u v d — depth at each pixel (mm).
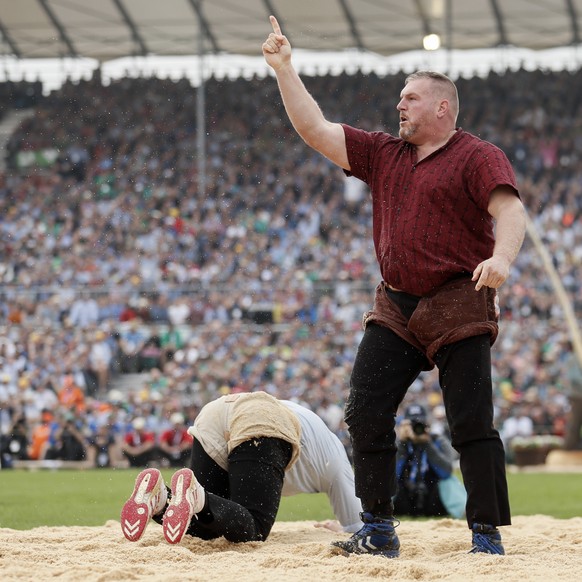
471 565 13695
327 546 15508
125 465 58594
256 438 16344
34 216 91812
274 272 83500
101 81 104375
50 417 59594
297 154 97688
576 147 97938
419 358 15180
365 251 85625
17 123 102125
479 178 14578
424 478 26391
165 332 70062
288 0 91375
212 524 15547
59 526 21750
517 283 80625
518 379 69250
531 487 40969
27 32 97188
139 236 88562
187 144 99375
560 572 13195
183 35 96562
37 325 71500
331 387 66625
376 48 98812
